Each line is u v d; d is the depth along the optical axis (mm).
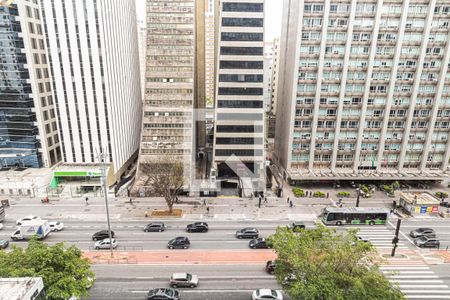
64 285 25578
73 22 61656
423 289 35281
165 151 65750
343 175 64875
